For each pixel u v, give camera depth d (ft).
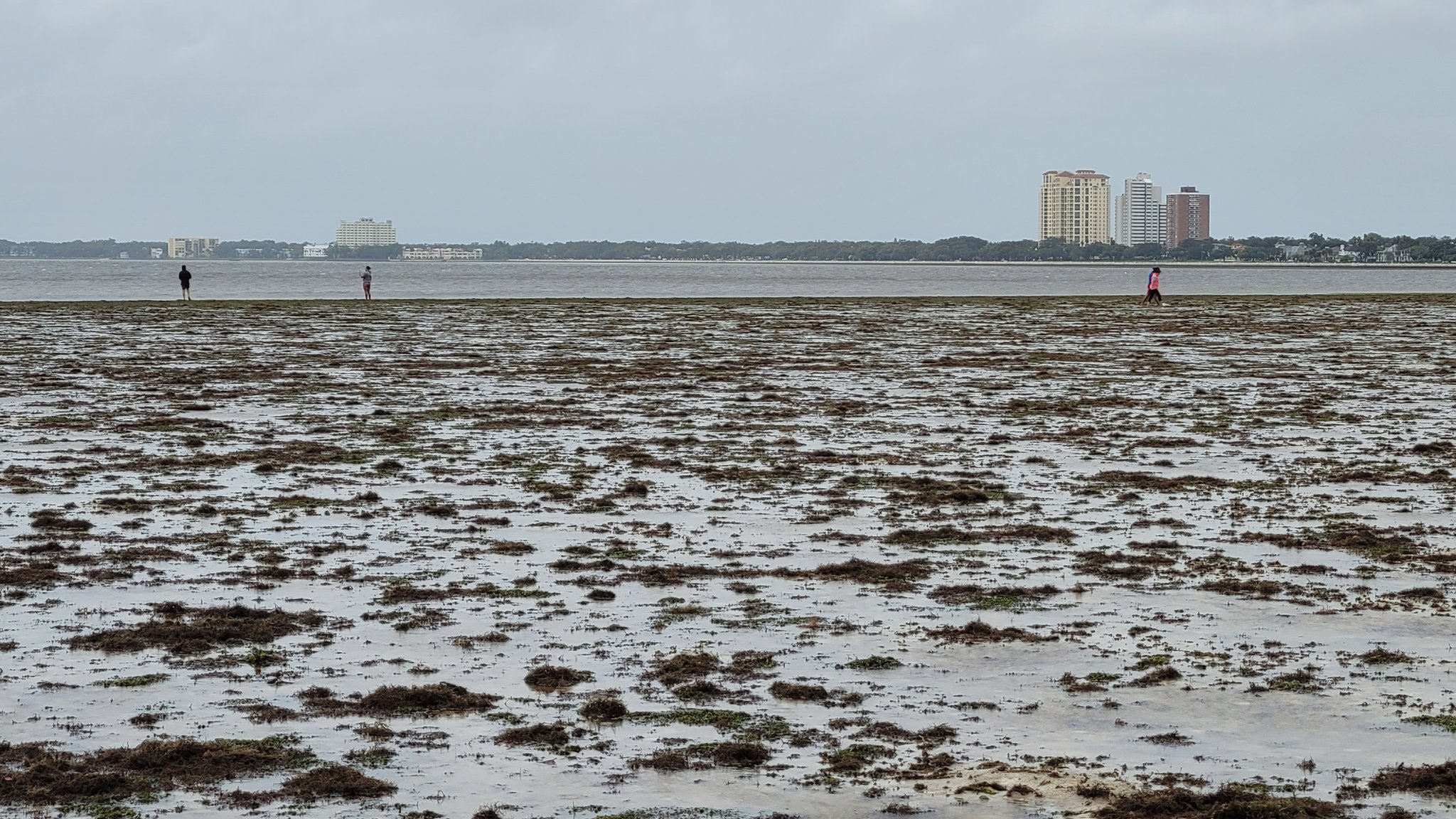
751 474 66.90
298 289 401.08
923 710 34.83
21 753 31.68
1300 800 29.45
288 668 37.68
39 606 43.24
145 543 51.78
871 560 49.57
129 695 35.50
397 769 31.09
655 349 143.33
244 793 29.76
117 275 604.08
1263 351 141.38
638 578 46.98
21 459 70.23
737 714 34.50
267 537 53.01
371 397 98.12
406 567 48.44
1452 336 164.04
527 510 58.18
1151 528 55.11
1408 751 32.24
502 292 376.89
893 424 84.99
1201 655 39.04
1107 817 28.84
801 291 400.06
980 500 60.49
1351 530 54.49
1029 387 106.32
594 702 34.96
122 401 95.04
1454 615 42.88
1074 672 37.68
